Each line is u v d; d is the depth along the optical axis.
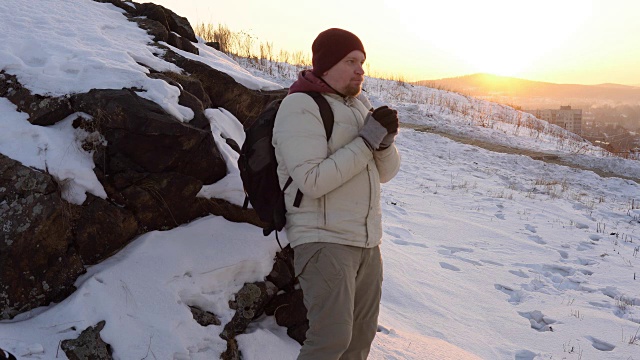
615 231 8.34
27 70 3.16
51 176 2.74
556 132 20.45
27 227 2.57
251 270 3.08
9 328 2.44
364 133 2.33
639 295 5.66
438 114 19.11
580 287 5.79
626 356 4.23
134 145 2.97
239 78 4.10
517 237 7.38
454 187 10.09
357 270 2.44
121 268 2.76
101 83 3.09
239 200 3.29
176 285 2.79
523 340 4.45
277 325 3.16
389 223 7.19
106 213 2.86
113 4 4.83
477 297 5.18
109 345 2.50
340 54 2.38
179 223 3.13
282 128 2.33
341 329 2.29
